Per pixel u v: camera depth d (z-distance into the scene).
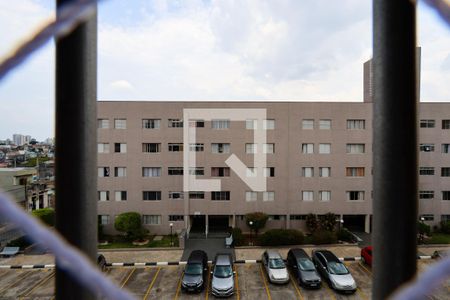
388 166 1.27
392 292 1.24
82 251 1.23
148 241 17.23
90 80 1.31
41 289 11.11
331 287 10.66
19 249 15.05
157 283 11.49
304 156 19.05
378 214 1.33
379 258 1.32
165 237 18.12
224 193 19.03
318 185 19.05
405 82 1.24
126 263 13.48
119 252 15.21
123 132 18.91
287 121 19.06
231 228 18.95
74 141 1.25
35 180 24.70
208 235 18.23
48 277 12.21
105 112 18.86
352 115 19.11
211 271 12.09
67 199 1.24
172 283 11.49
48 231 0.86
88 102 1.30
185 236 17.34
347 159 19.11
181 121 19.03
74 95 1.26
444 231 18.52
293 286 10.97
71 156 1.25
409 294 0.83
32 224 0.81
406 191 1.24
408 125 1.24
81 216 1.25
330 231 17.31
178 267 13.20
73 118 1.25
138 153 18.94
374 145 1.37
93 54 1.34
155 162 18.95
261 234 18.08
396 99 1.25
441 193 19.42
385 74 1.28
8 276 12.34
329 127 19.19
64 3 0.88
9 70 0.74
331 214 18.39
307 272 10.99
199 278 10.77
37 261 13.95
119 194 18.88
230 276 10.67
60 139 1.26
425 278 0.81
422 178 19.45
